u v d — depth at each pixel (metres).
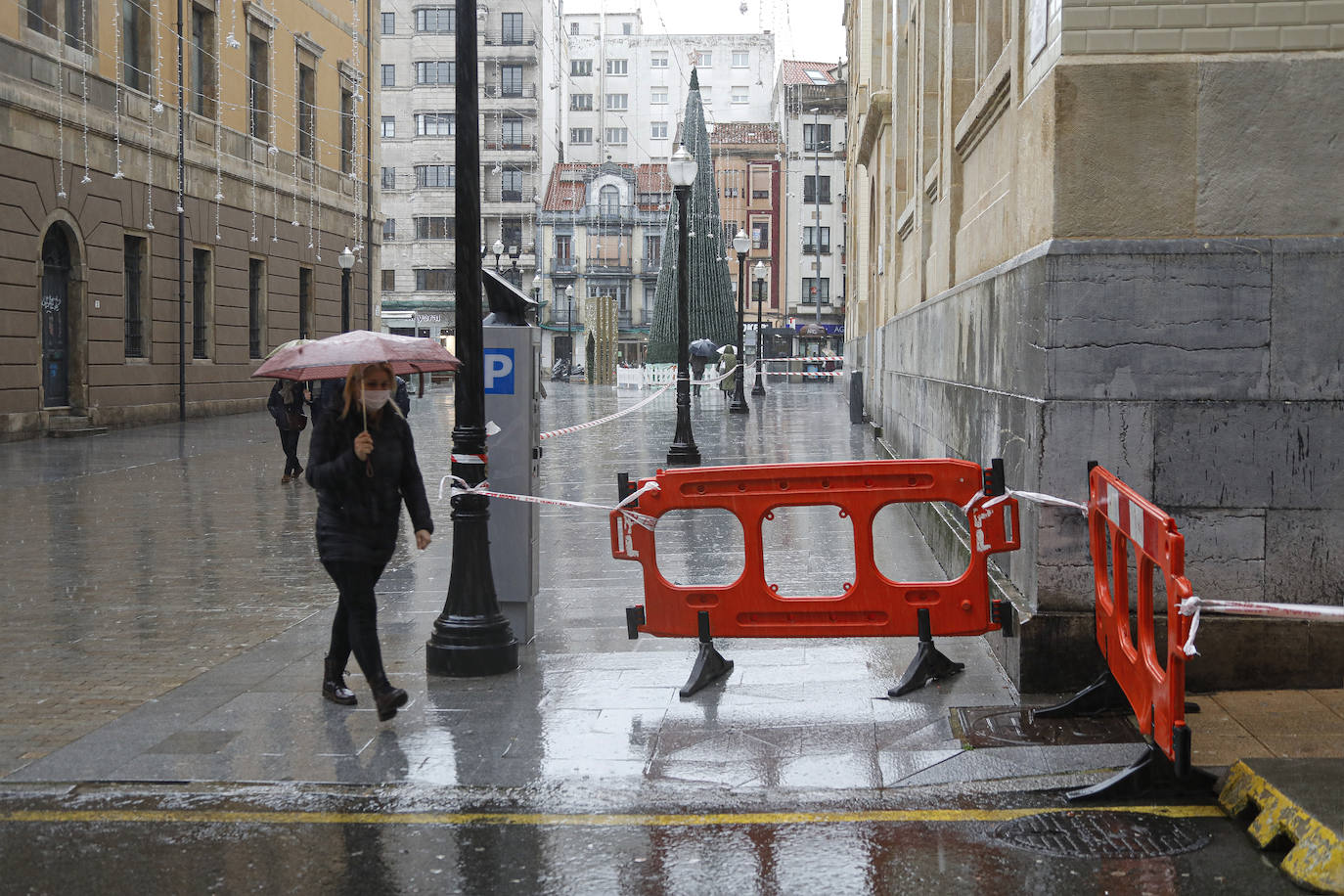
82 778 5.25
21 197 23.84
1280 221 6.20
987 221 8.73
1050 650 6.27
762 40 98.31
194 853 4.46
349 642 6.24
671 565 10.34
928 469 6.47
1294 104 6.17
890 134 20.38
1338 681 6.13
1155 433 6.21
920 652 6.54
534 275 85.38
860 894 4.07
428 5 82.50
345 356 5.86
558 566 10.40
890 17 20.44
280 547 11.59
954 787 5.05
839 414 33.12
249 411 34.59
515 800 4.97
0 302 23.30
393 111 83.25
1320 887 3.98
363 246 44.03
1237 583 6.21
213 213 32.34
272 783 5.18
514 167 85.38
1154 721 4.84
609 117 98.62
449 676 6.83
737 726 5.89
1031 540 6.50
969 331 8.99
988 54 9.45
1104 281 6.21
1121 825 4.63
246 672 7.01
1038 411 6.32
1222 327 6.17
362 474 5.93
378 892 4.12
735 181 82.19
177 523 13.13
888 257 20.00
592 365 61.88
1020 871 4.23
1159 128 6.22
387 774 5.27
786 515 13.33
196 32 31.92
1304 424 6.15
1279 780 4.52
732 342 48.06
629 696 6.42
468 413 6.96
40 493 15.75
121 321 27.89
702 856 4.40
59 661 7.27
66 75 25.36
